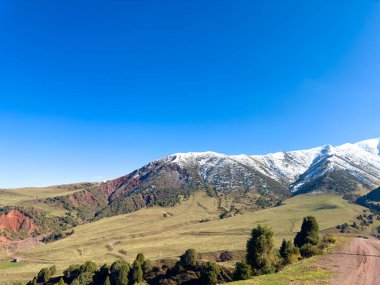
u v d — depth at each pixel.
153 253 187.50
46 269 136.88
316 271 33.34
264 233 49.16
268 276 31.91
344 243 54.78
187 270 102.38
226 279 90.06
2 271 172.75
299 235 60.66
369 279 30.08
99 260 181.62
